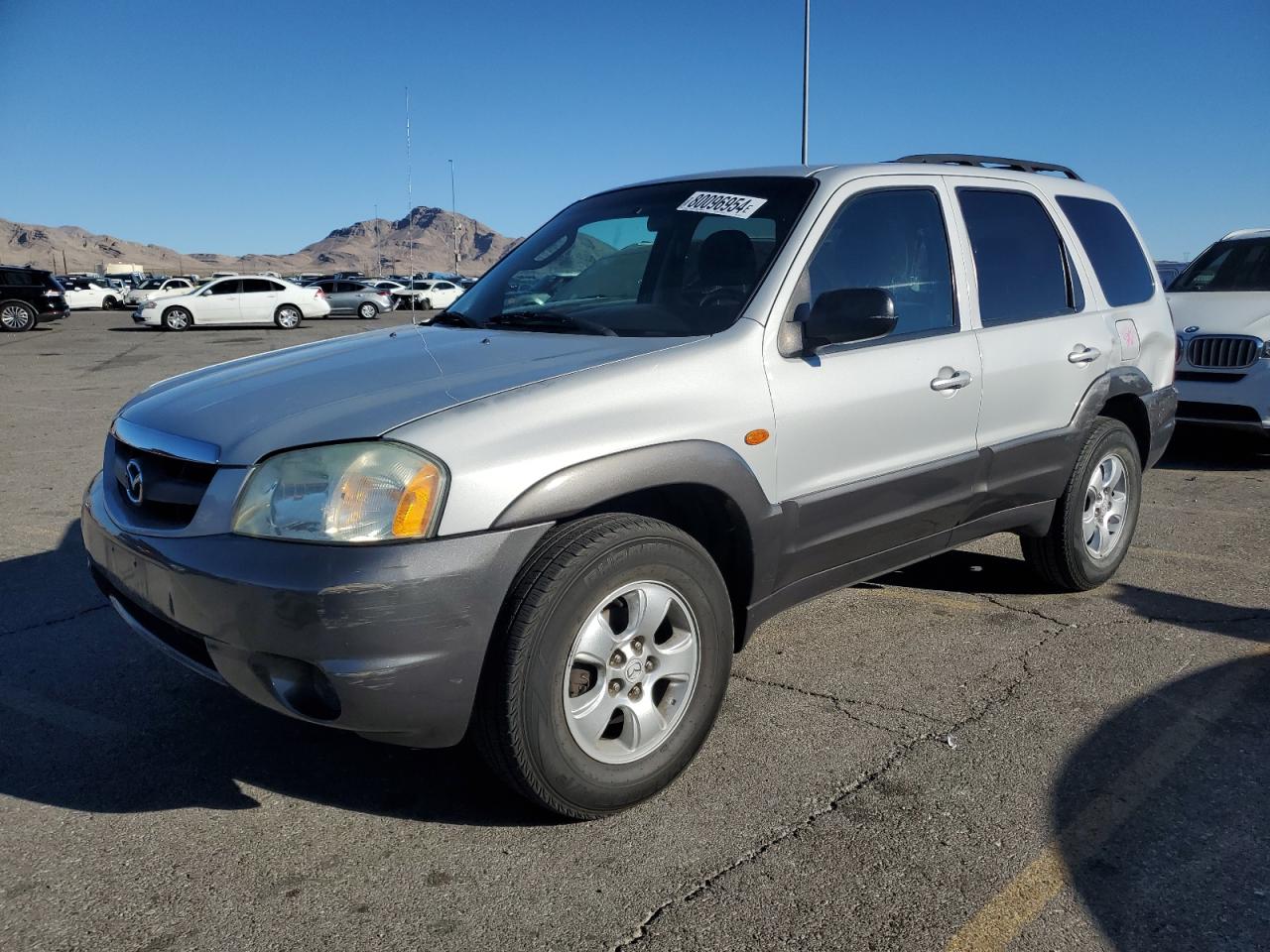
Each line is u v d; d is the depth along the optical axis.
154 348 21.45
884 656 3.91
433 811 2.82
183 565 2.52
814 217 3.39
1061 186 4.61
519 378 2.76
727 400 2.97
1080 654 3.94
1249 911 2.36
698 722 2.92
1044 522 4.34
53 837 2.68
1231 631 4.20
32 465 7.89
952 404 3.68
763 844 2.64
